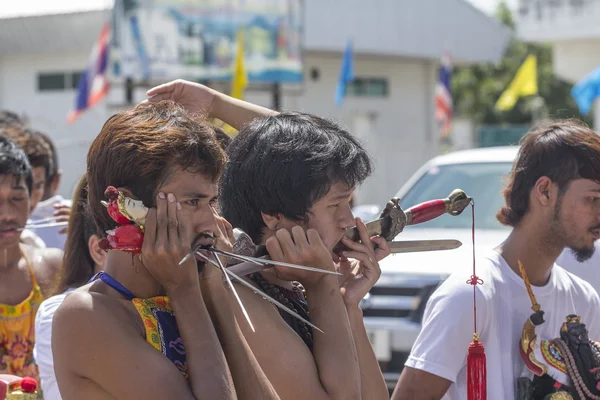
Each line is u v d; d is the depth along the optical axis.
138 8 26.97
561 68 33.56
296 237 3.71
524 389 4.64
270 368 3.62
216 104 4.81
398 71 35.94
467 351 4.72
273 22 28.55
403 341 8.98
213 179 3.30
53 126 32.12
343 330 3.73
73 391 3.13
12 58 32.88
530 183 4.87
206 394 3.07
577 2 31.98
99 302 3.18
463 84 54.09
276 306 3.88
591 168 4.74
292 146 3.85
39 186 7.70
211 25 27.80
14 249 5.87
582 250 4.86
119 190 3.20
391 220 4.14
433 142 36.88
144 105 3.47
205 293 3.39
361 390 3.96
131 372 3.07
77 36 30.09
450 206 4.29
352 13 32.09
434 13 34.66
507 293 4.84
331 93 33.75
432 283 8.98
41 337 4.31
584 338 4.67
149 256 3.16
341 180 3.86
